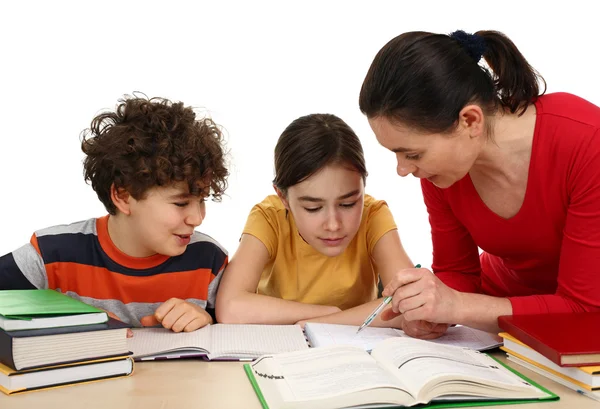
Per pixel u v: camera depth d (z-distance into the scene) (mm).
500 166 1341
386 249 1668
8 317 1058
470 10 2975
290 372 1051
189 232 1480
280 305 1553
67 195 2971
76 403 993
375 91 1221
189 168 1423
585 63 2977
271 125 2998
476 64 1253
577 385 1048
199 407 978
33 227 2955
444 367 1037
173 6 2926
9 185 2934
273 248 1732
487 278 1754
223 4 2936
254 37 2959
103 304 1596
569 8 2965
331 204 1505
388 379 1013
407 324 1330
